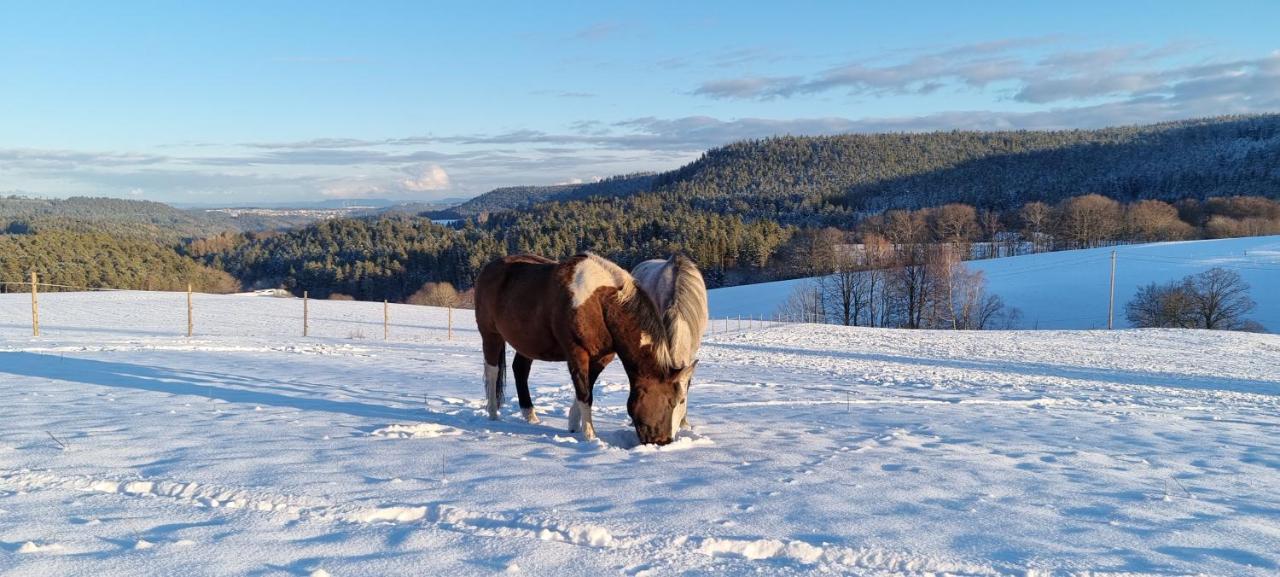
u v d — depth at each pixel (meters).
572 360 6.35
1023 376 18.05
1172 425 8.42
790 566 3.10
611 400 9.48
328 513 3.60
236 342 21.75
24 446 5.14
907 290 54.44
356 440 5.64
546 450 5.50
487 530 3.42
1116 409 10.54
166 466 4.55
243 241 112.69
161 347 17.91
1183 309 45.19
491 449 5.44
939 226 79.19
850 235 86.00
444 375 12.89
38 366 11.82
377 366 14.65
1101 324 48.09
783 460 5.36
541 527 3.44
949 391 13.52
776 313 56.94
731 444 6.07
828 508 3.98
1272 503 4.43
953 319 51.44
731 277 82.75
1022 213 89.50
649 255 84.38
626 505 3.92
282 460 4.82
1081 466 5.52
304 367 13.45
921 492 4.43
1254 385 17.42
